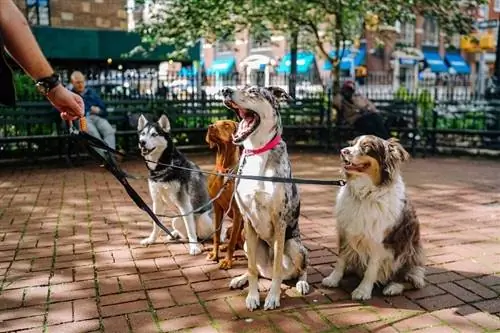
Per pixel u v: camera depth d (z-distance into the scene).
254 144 3.50
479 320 3.41
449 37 12.90
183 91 11.77
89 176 8.73
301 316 3.47
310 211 6.40
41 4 15.02
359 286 3.82
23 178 8.53
